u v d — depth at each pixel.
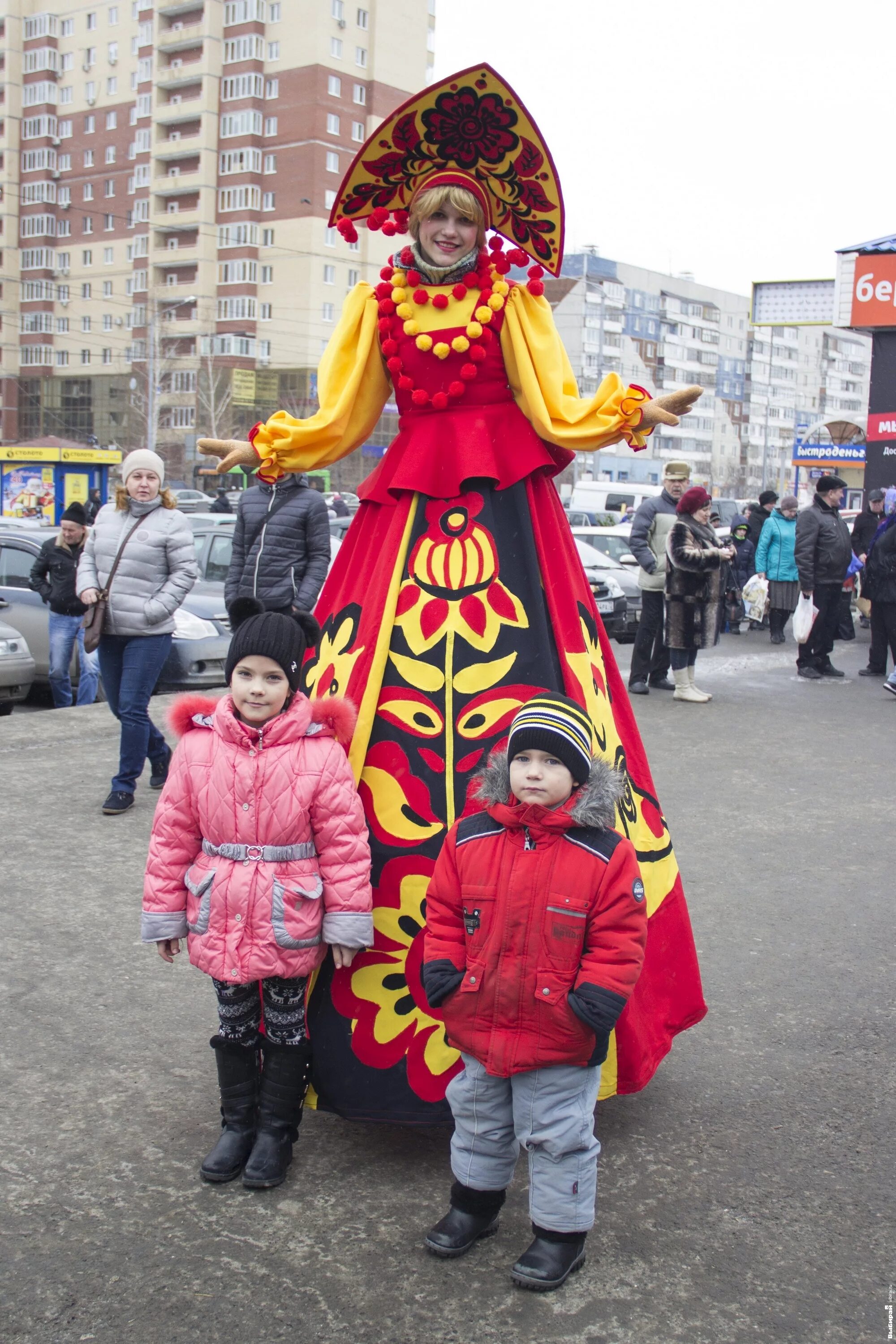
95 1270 2.50
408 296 3.10
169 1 71.19
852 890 5.03
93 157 77.81
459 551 3.00
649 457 90.44
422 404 3.11
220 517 15.73
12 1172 2.87
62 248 80.50
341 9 68.81
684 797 6.51
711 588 9.34
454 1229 2.59
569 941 2.39
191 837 2.82
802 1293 2.48
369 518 3.21
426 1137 3.09
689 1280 2.52
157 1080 3.35
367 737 2.90
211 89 70.94
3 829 5.61
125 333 77.56
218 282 72.88
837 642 14.44
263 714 2.77
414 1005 2.83
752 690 10.28
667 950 3.15
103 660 5.91
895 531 10.45
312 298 70.56
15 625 10.27
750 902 4.87
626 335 88.94
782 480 110.88
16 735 7.63
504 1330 2.35
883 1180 2.92
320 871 2.78
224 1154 2.87
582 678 3.02
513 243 3.25
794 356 111.56
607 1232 2.68
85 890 4.83
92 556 5.79
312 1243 2.61
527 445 3.07
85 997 3.86
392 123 3.01
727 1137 3.10
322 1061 2.87
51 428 81.75
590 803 2.43
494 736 2.88
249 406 71.75
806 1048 3.62
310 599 6.11
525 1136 2.48
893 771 7.22
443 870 2.54
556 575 3.07
